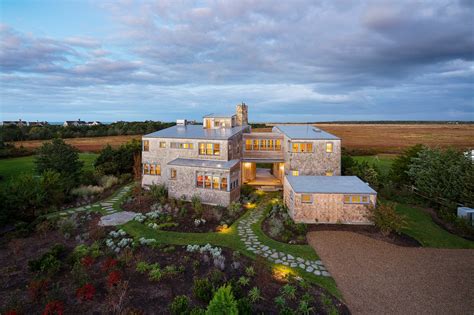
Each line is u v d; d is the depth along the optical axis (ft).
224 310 30.14
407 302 39.52
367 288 42.88
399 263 50.88
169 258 52.08
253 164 125.90
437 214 78.79
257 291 39.75
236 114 138.51
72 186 99.45
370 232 64.59
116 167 124.67
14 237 60.70
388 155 205.77
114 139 303.68
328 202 69.26
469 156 81.46
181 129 122.42
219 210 79.82
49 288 42.04
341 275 46.60
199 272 46.83
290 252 54.85
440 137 357.00
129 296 39.75
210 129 121.19
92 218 75.66
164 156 104.99
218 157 97.04
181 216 74.90
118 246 56.90
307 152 99.81
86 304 38.09
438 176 85.10
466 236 63.93
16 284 43.80
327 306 38.29
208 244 56.39
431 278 45.88
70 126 342.23
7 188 74.18
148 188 103.81
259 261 49.90
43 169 106.22
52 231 65.98
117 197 97.81
